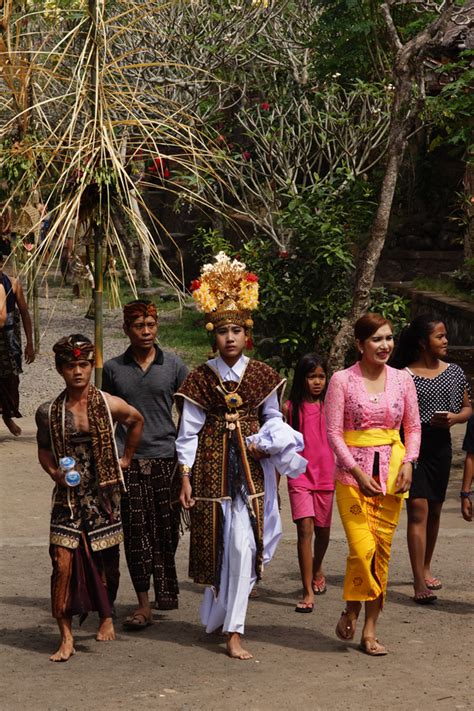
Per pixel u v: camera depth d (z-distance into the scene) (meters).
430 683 9.62
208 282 10.74
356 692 9.36
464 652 10.55
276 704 9.04
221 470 10.63
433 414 12.39
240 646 10.48
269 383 10.83
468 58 26.36
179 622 11.55
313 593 12.27
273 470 10.83
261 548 10.64
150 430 11.48
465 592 12.71
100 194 14.26
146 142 14.80
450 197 39.72
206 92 30.45
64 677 9.76
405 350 12.77
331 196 24.33
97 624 11.52
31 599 12.27
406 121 21.12
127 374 11.49
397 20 31.52
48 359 32.25
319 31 31.77
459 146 31.83
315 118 30.91
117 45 25.64
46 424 10.34
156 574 11.69
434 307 30.83
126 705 9.01
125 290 43.47
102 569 10.60
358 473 10.42
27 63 16.70
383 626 11.44
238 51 30.98
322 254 23.11
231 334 10.70
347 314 23.73
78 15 18.47
